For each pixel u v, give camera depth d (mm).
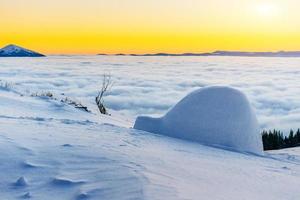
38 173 4789
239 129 10391
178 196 3910
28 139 6352
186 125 10375
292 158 9875
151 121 10930
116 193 4043
